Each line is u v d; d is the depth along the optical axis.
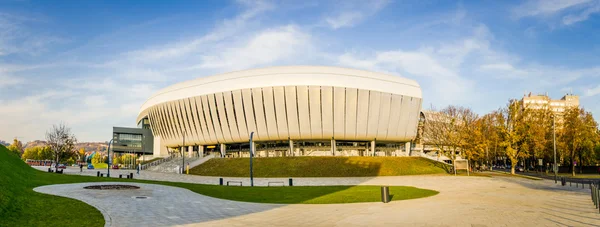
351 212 20.25
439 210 20.53
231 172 69.69
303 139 86.88
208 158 85.50
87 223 15.89
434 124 79.25
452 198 27.56
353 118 84.56
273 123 84.38
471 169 76.69
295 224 16.50
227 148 99.00
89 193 27.36
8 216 15.47
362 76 84.31
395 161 77.50
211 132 91.69
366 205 23.48
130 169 95.81
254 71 84.38
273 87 81.94
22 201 18.91
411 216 18.41
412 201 25.66
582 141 74.69
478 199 26.70
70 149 100.31
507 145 65.69
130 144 134.62
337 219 17.83
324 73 81.94
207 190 33.84
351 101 83.19
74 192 27.50
